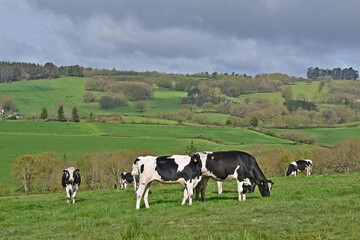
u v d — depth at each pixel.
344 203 13.27
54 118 152.38
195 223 12.27
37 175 78.81
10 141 104.38
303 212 12.42
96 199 23.89
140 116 161.38
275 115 169.50
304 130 133.88
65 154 89.56
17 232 13.69
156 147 100.62
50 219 16.50
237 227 10.89
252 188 21.69
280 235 9.44
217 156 18.20
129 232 10.14
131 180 42.56
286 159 83.12
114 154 83.25
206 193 22.58
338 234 9.12
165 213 14.87
